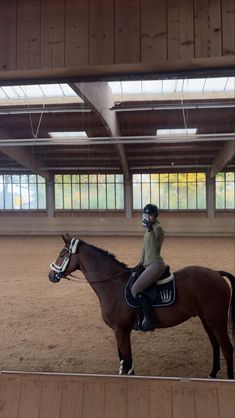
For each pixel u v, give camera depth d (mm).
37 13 2490
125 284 3498
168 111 11062
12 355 4320
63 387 2498
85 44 2443
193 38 2350
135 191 18469
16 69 2512
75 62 2455
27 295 7156
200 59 2348
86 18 2441
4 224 19078
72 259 3791
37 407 2459
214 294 3363
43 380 2533
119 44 2414
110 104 10031
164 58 2381
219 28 2328
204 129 12555
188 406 2365
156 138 11352
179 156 16344
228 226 17906
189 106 9500
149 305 3369
